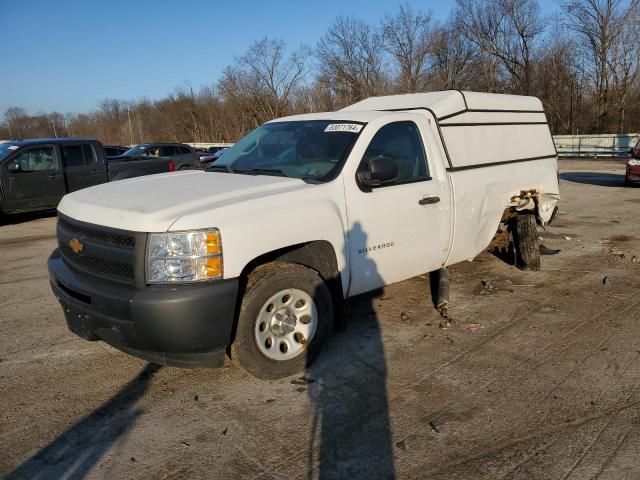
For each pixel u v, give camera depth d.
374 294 5.64
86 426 3.31
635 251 7.41
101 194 3.97
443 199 4.95
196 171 4.89
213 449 3.06
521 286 5.92
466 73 48.00
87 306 3.51
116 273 3.41
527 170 6.16
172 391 3.72
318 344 3.97
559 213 10.79
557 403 3.47
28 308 5.53
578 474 2.79
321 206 3.91
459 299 5.51
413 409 3.44
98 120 82.62
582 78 43.25
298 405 3.50
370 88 48.41
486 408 3.43
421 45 47.06
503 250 6.81
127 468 2.91
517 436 3.13
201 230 3.27
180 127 64.75
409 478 2.79
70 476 2.84
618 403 3.46
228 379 3.88
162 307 3.16
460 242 5.26
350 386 3.74
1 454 3.04
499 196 5.70
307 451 3.03
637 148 15.00
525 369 3.95
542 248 7.53
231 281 3.37
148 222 3.26
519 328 4.73
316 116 5.01
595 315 5.01
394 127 4.66
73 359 4.25
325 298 3.97
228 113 57.59
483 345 4.39
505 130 5.98
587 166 24.91
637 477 2.76
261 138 5.07
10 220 11.73
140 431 3.24
